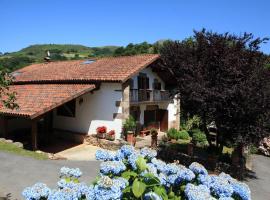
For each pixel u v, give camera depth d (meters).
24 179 10.79
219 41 15.31
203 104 14.57
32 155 14.70
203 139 21.56
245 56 15.07
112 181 3.13
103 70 20.55
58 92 18.98
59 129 21.78
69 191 3.33
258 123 14.30
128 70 19.22
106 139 18.95
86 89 18.67
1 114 17.48
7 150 15.14
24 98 19.25
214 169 15.69
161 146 19.48
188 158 16.47
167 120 25.03
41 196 3.45
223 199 3.27
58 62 28.33
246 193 3.51
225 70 14.63
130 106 21.84
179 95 17.11
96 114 19.98
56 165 13.34
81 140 19.89
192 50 16.56
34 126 16.55
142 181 3.25
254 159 21.52
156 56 20.88
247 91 13.72
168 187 3.66
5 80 9.55
